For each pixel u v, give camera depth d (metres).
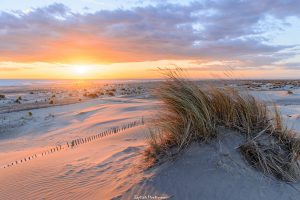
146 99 35.25
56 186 5.02
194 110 4.81
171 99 5.09
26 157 9.34
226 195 3.74
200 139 4.77
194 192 3.85
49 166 6.35
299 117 12.24
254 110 5.07
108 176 5.02
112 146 8.29
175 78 5.25
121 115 20.78
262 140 4.62
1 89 69.06
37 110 27.61
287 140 4.71
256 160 4.32
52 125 20.62
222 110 5.02
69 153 8.05
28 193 4.90
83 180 5.10
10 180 5.65
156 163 4.71
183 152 4.63
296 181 4.04
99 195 4.28
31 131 19.12
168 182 4.10
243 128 4.81
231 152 4.42
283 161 4.30
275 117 5.09
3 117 23.64
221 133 4.75
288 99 29.39
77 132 16.83
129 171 4.87
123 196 3.99
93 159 6.59
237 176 4.04
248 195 3.72
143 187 4.10
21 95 47.09
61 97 41.94
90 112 24.75
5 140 16.88
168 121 5.11
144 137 9.16
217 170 4.16
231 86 5.29
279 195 3.74
